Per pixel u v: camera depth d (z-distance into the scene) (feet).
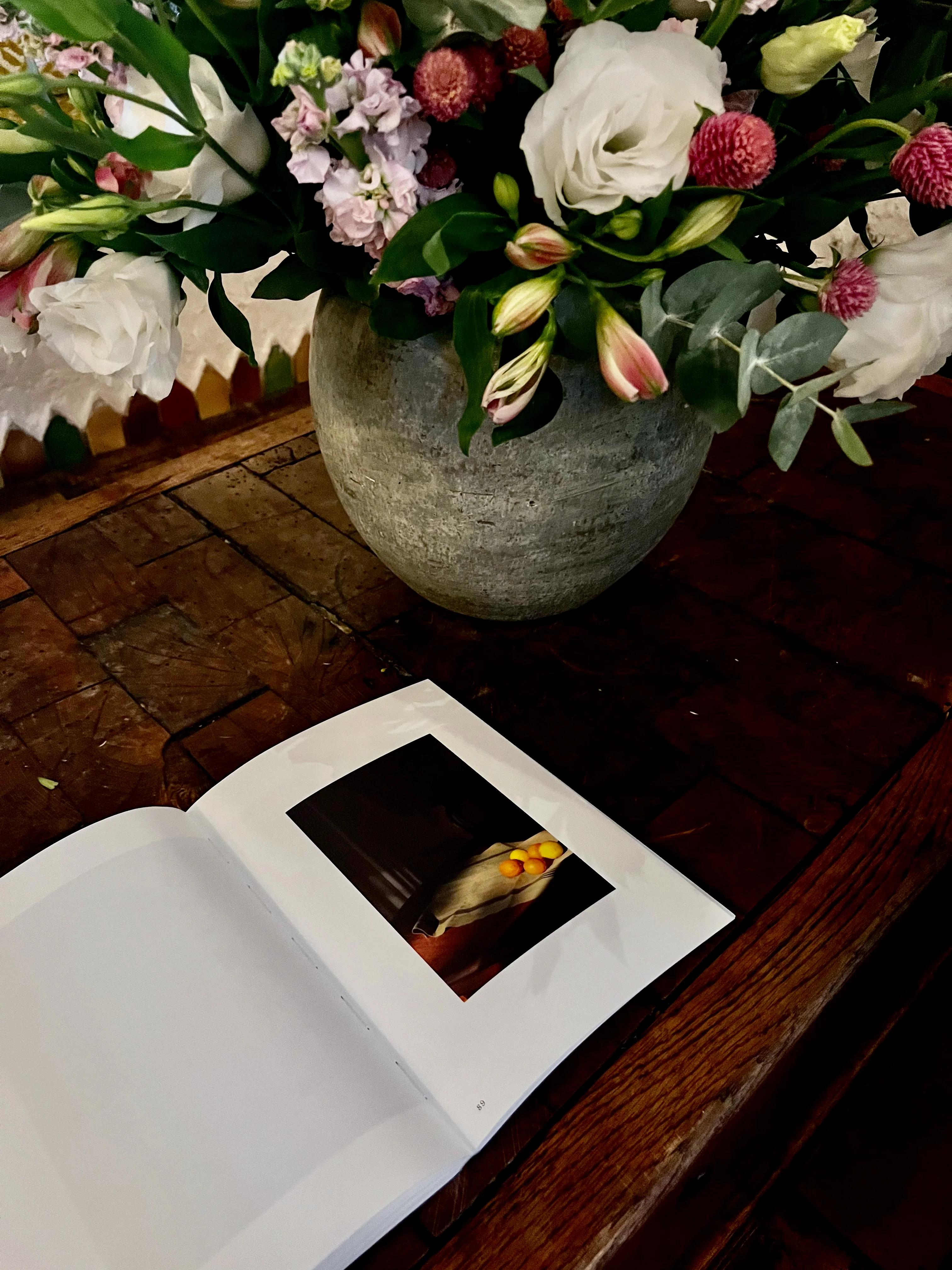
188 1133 1.41
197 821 1.89
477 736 2.06
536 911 1.73
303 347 4.73
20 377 3.77
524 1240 1.40
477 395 1.57
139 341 1.55
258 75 1.54
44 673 2.23
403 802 1.91
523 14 1.21
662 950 1.69
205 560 2.54
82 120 1.58
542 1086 1.55
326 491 2.78
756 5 1.33
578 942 1.69
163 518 2.67
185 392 4.40
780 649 2.32
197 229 1.56
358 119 1.30
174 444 3.64
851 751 2.09
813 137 1.68
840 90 1.76
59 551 2.56
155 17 1.51
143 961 1.61
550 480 1.84
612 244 1.48
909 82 1.65
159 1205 1.34
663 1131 1.51
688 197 1.45
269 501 2.74
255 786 1.93
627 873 1.80
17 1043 1.51
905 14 1.61
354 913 1.73
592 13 1.29
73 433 4.14
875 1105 2.90
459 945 1.68
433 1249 1.39
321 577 2.50
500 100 1.51
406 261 1.44
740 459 2.90
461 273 1.62
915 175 1.38
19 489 3.48
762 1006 1.66
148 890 1.72
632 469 1.89
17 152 1.49
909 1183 2.76
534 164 1.30
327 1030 1.55
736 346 1.48
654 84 1.24
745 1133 1.84
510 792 1.94
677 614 2.41
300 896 1.75
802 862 1.88
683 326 1.50
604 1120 1.52
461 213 1.36
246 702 2.18
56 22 1.22
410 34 1.41
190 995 1.57
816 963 1.72
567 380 1.72
